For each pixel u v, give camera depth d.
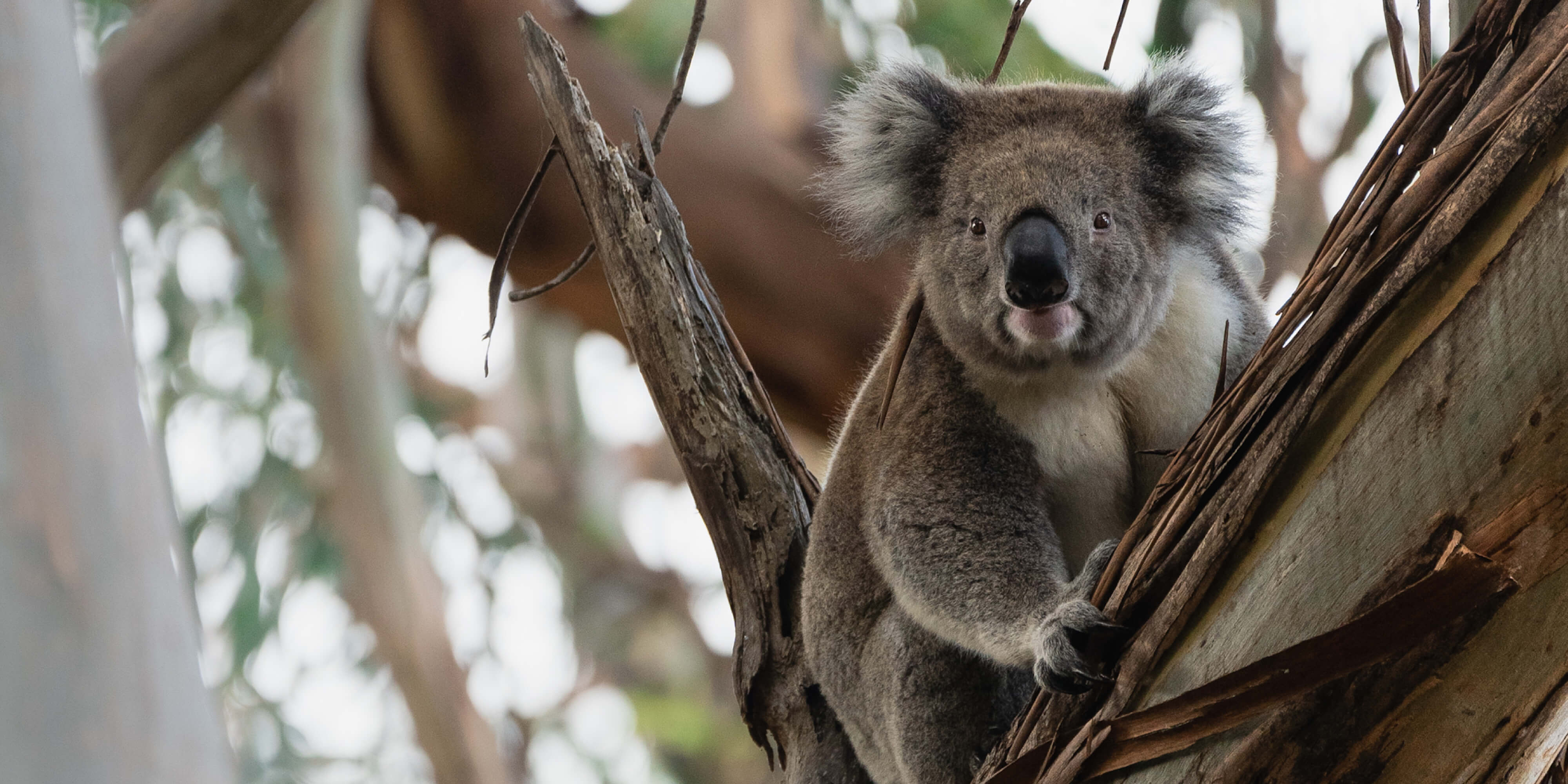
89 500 2.05
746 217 14.41
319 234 14.02
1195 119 6.53
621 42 16.09
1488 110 3.82
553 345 20.38
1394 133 4.11
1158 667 4.30
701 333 6.64
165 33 8.52
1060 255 6.06
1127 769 4.18
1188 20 13.16
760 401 6.82
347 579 15.85
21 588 1.96
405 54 13.60
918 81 6.87
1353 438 3.89
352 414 14.27
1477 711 3.69
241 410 16.39
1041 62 14.63
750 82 15.34
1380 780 3.81
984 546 6.02
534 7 14.41
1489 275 3.68
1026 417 6.33
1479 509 3.66
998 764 4.88
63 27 2.20
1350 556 3.86
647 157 6.57
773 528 6.71
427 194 14.36
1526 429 3.59
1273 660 3.74
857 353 14.75
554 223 14.02
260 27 8.61
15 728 1.92
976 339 6.31
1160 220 6.51
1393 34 4.68
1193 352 6.53
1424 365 3.77
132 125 8.45
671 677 21.09
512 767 18.20
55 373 2.06
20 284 2.06
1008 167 6.36
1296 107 12.98
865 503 6.57
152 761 2.03
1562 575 3.58
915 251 6.97
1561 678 3.62
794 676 6.79
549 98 6.34
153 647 2.07
